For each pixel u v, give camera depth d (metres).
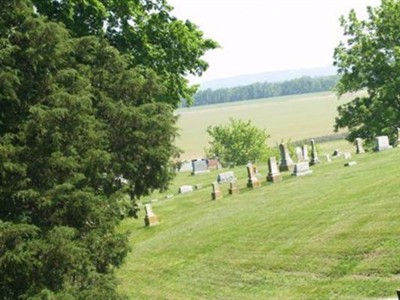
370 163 33.53
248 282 19.34
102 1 23.70
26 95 16.30
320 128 147.25
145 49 25.50
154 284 21.78
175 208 34.31
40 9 21.38
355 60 58.03
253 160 79.31
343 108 60.03
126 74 20.58
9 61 15.56
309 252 19.67
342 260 18.09
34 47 16.12
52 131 15.51
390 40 56.53
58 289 15.03
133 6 24.83
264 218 25.53
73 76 17.42
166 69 26.61
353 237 19.38
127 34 25.25
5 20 16.44
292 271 18.86
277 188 32.16
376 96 57.72
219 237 24.67
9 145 14.97
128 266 24.41
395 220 19.48
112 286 16.02
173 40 26.81
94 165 16.91
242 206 29.62
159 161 20.42
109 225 16.91
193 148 135.50
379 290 15.37
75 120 16.20
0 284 14.48
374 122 56.25
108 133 19.48
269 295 17.83
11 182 15.23
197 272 21.73
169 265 23.27
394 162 31.19
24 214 15.57
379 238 18.47
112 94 20.50
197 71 27.97
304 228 22.28
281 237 22.17
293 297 17.06
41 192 15.37
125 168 19.77
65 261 14.62
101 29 23.77
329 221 22.05
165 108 20.86
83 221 16.27
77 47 18.88
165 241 26.80
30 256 14.14
